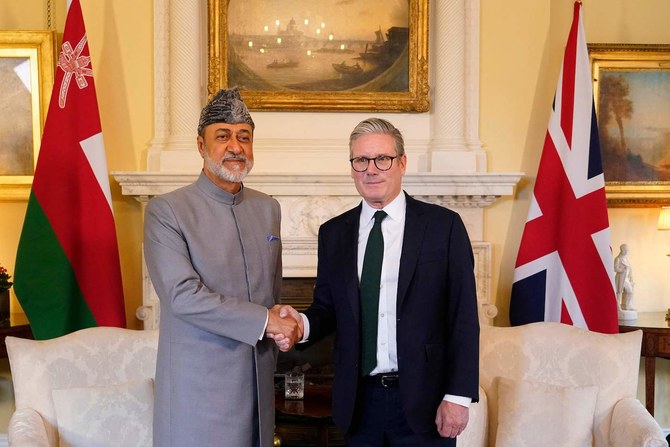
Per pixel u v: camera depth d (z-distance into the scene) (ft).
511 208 15.47
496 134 15.34
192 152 14.65
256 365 8.26
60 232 13.71
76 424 10.07
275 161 15.06
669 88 16.06
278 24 15.12
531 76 15.30
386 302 8.33
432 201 14.96
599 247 13.99
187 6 14.88
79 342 10.79
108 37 14.90
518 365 10.94
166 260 8.01
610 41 16.33
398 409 8.20
